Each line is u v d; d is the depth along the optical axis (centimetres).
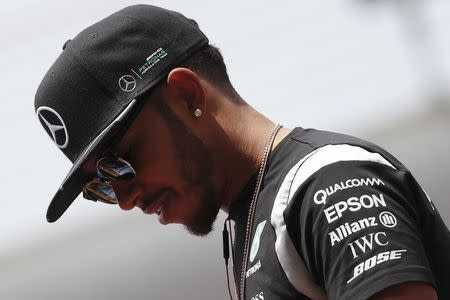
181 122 770
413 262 659
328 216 681
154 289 1925
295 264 703
